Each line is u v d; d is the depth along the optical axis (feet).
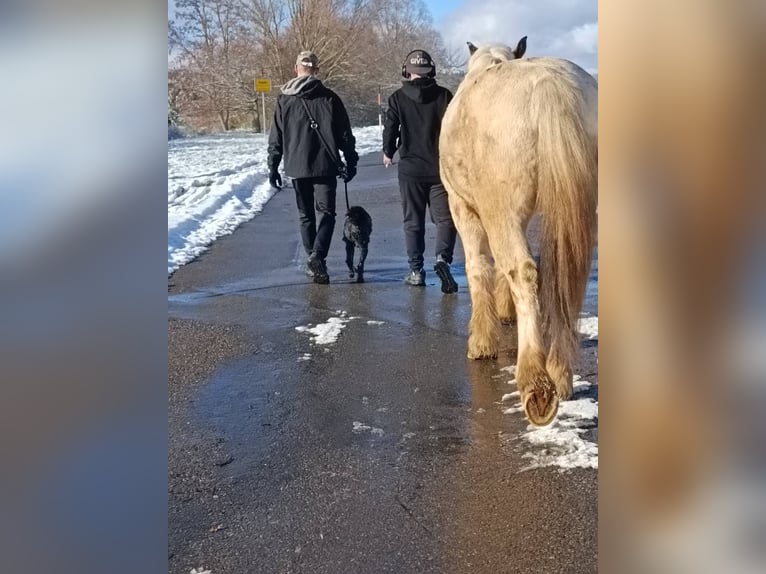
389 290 22.80
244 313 20.36
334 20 99.14
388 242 31.50
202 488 10.52
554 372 12.67
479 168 12.45
